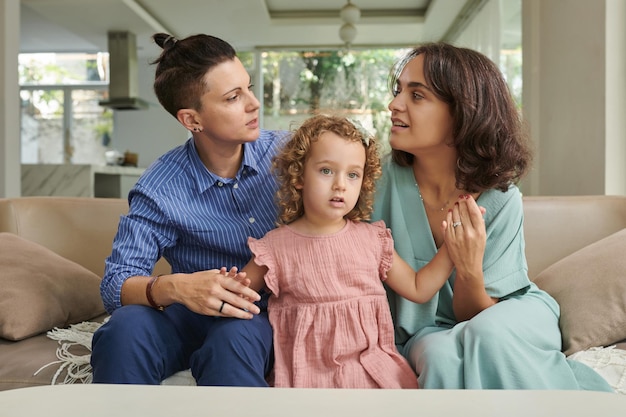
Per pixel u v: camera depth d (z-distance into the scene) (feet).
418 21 24.20
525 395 2.15
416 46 5.19
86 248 6.59
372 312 4.53
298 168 4.59
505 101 4.96
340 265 4.51
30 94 29.09
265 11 22.38
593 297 5.01
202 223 4.89
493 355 4.05
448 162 5.11
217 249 4.98
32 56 28.96
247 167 5.10
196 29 24.34
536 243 6.23
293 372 4.27
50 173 18.01
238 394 2.15
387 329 4.57
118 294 4.48
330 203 4.45
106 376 4.01
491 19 19.20
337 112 4.95
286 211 4.74
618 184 9.44
